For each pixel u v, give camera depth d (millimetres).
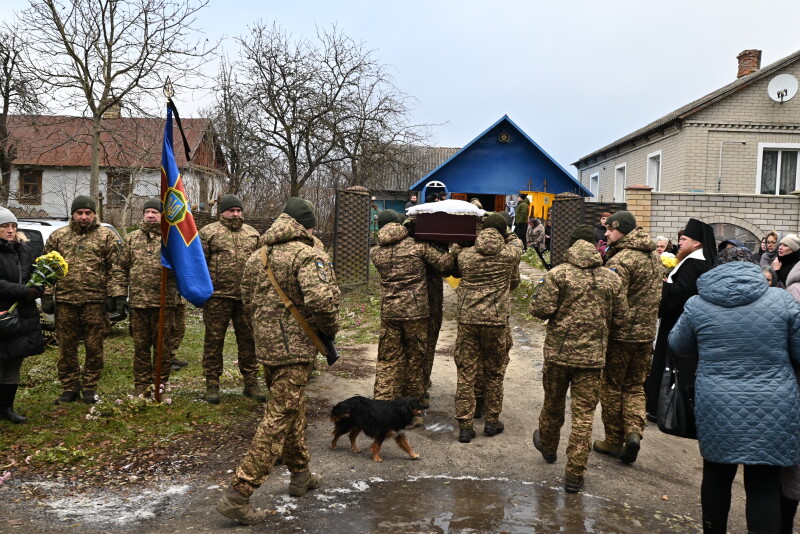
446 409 6547
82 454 4695
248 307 4160
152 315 6262
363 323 10938
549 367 4707
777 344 3369
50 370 7129
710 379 3455
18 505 3859
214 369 6234
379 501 4156
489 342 5520
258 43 23469
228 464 4699
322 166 24266
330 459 4961
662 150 21953
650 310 5000
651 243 5051
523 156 23391
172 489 4219
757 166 20172
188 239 5625
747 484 3465
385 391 5809
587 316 4520
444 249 5918
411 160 27750
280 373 3762
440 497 4289
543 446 5031
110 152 27000
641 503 4438
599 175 29047
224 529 3619
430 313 6402
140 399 5793
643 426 5098
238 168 23062
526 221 19734
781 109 20031
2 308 5031
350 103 23672
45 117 20641
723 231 14875
